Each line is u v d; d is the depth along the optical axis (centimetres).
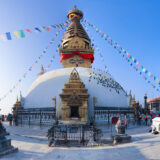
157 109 5381
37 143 1175
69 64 3141
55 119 1947
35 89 2439
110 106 2219
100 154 848
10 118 2481
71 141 1214
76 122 1845
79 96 1916
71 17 3644
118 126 1185
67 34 3450
